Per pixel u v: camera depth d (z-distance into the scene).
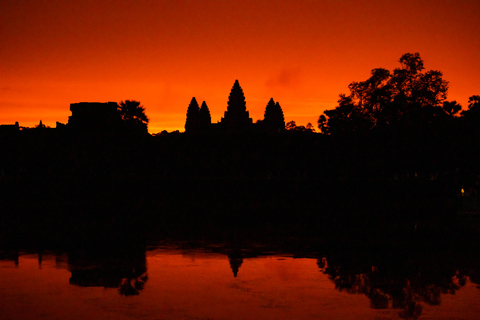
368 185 39.31
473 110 38.72
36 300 12.47
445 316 11.22
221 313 11.39
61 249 20.19
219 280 14.69
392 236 23.94
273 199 41.12
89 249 20.27
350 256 18.69
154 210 37.84
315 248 20.56
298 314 11.33
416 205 35.81
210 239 23.23
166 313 11.40
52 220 31.55
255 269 16.28
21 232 25.58
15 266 16.73
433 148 39.75
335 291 13.44
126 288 13.73
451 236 24.09
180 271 15.98
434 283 14.35
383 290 13.51
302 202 40.22
